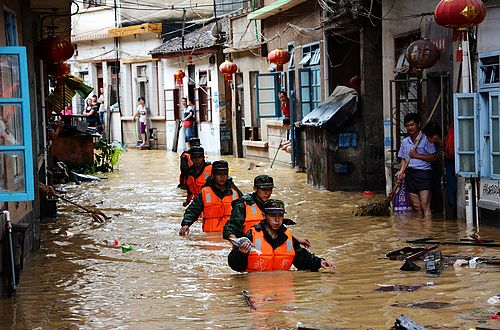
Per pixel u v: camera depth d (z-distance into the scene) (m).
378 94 23.55
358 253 13.79
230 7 43.72
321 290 10.84
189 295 11.07
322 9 26.33
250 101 37.38
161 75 47.88
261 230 12.05
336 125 23.55
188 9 46.94
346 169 23.73
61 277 12.88
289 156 32.19
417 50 17.11
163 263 13.59
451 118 17.25
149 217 19.59
